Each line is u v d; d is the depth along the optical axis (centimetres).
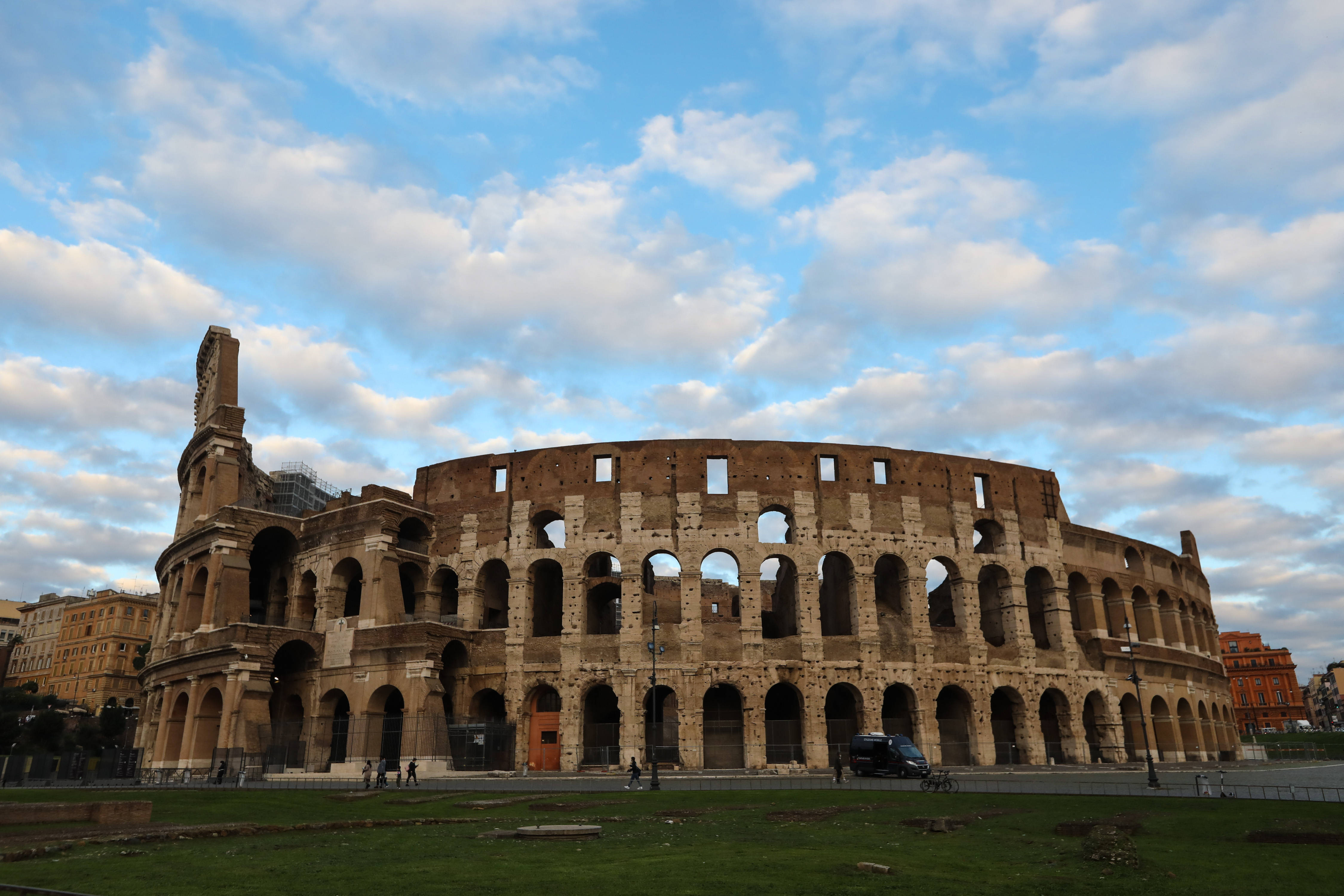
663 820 3784
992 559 8656
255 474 9756
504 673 7931
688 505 8125
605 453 8356
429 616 8325
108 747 11506
